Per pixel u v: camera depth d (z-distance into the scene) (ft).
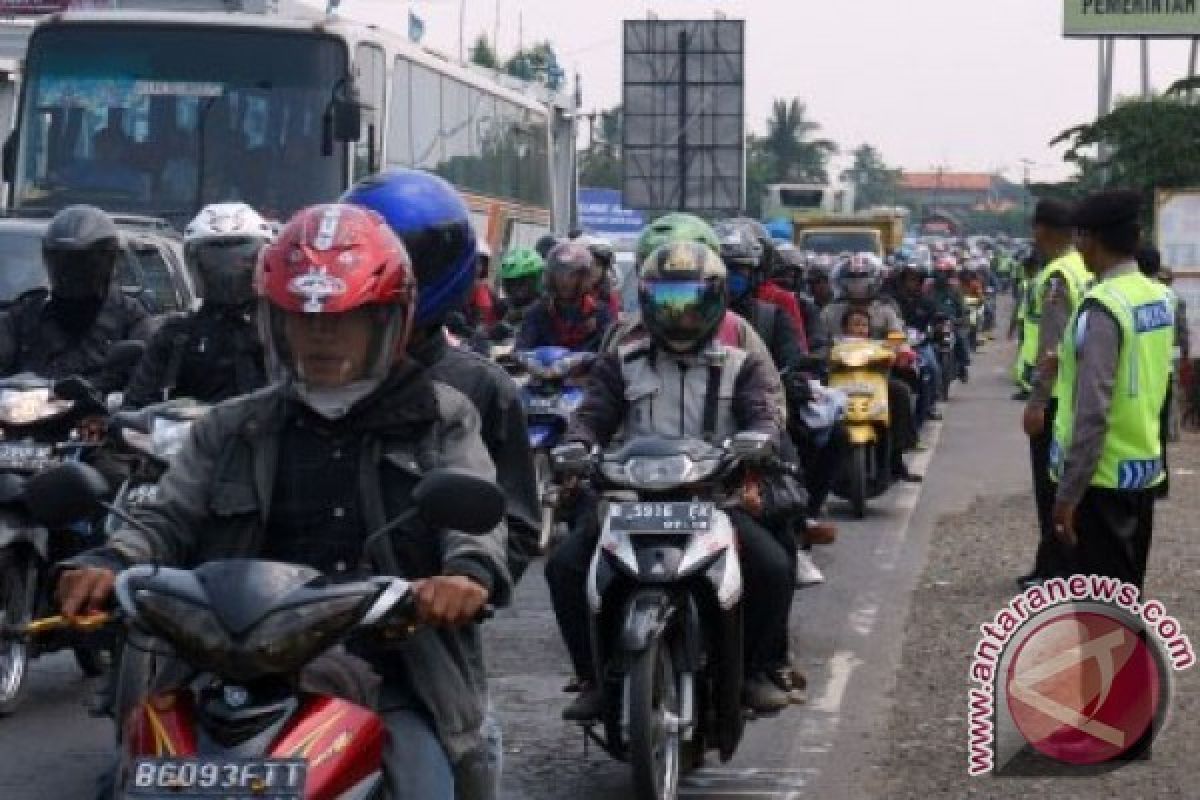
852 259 135.13
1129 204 61.41
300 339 35.27
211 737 32.22
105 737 67.97
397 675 35.96
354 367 35.55
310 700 32.83
